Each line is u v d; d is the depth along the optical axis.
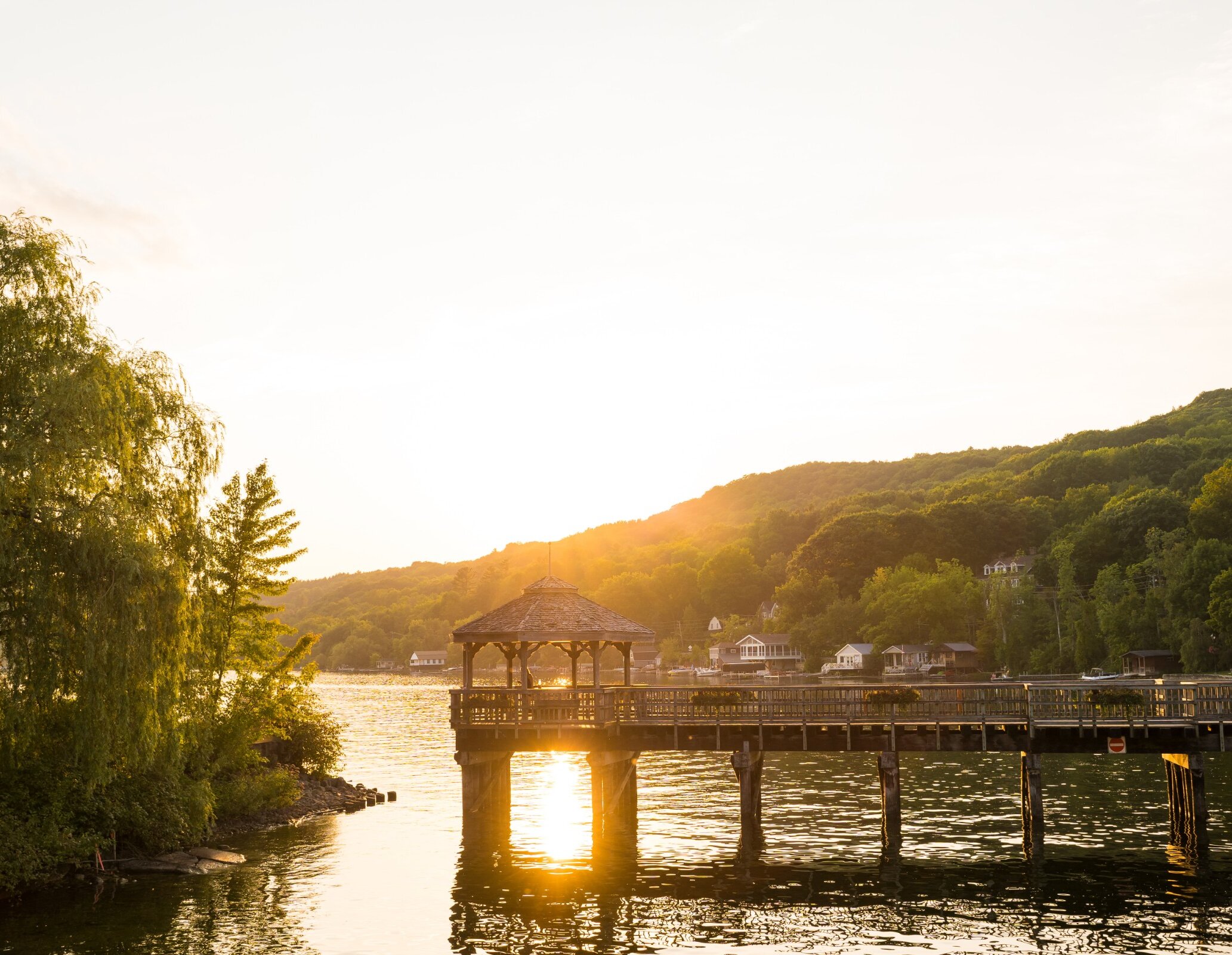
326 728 46.78
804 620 188.88
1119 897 27.08
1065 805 40.59
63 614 25.50
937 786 46.44
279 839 35.78
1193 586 115.19
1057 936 23.95
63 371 25.72
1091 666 129.12
